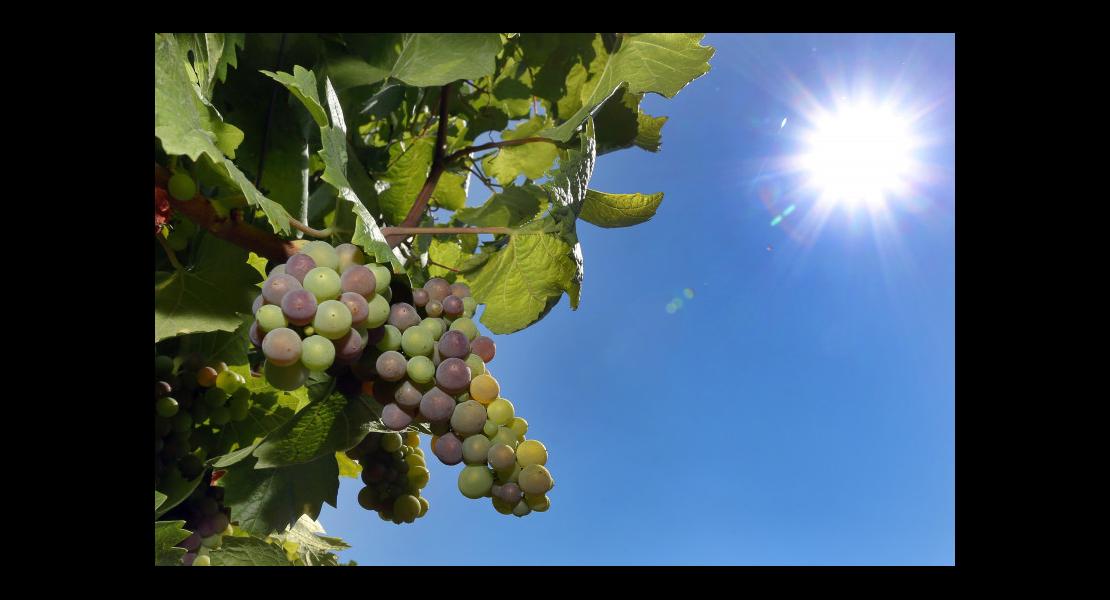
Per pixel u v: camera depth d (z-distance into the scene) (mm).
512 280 419
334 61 410
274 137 377
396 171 510
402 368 303
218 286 335
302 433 351
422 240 489
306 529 522
